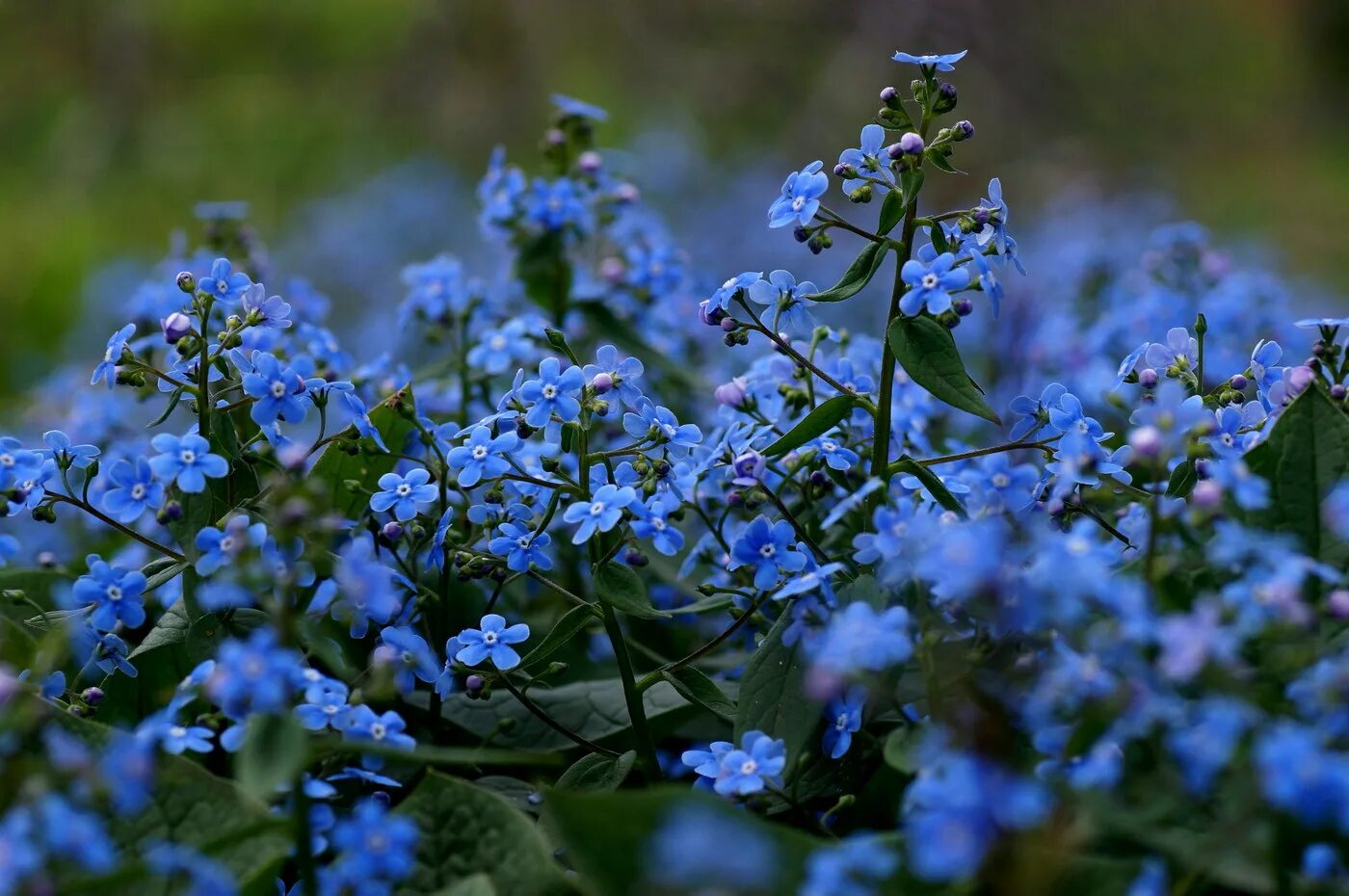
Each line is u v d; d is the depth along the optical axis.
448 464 0.34
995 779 0.29
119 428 0.41
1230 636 0.30
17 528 0.41
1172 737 0.30
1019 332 0.47
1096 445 0.34
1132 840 0.31
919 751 0.31
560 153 0.42
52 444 0.34
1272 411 0.34
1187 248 0.44
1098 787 0.30
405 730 0.35
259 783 0.30
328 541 0.34
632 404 0.34
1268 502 0.32
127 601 0.33
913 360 0.33
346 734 0.32
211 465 0.33
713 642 0.33
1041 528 0.33
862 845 0.30
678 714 0.35
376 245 0.74
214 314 0.38
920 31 0.81
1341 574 0.32
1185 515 0.31
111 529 0.39
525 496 0.35
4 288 0.78
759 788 0.32
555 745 0.35
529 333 0.40
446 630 0.35
